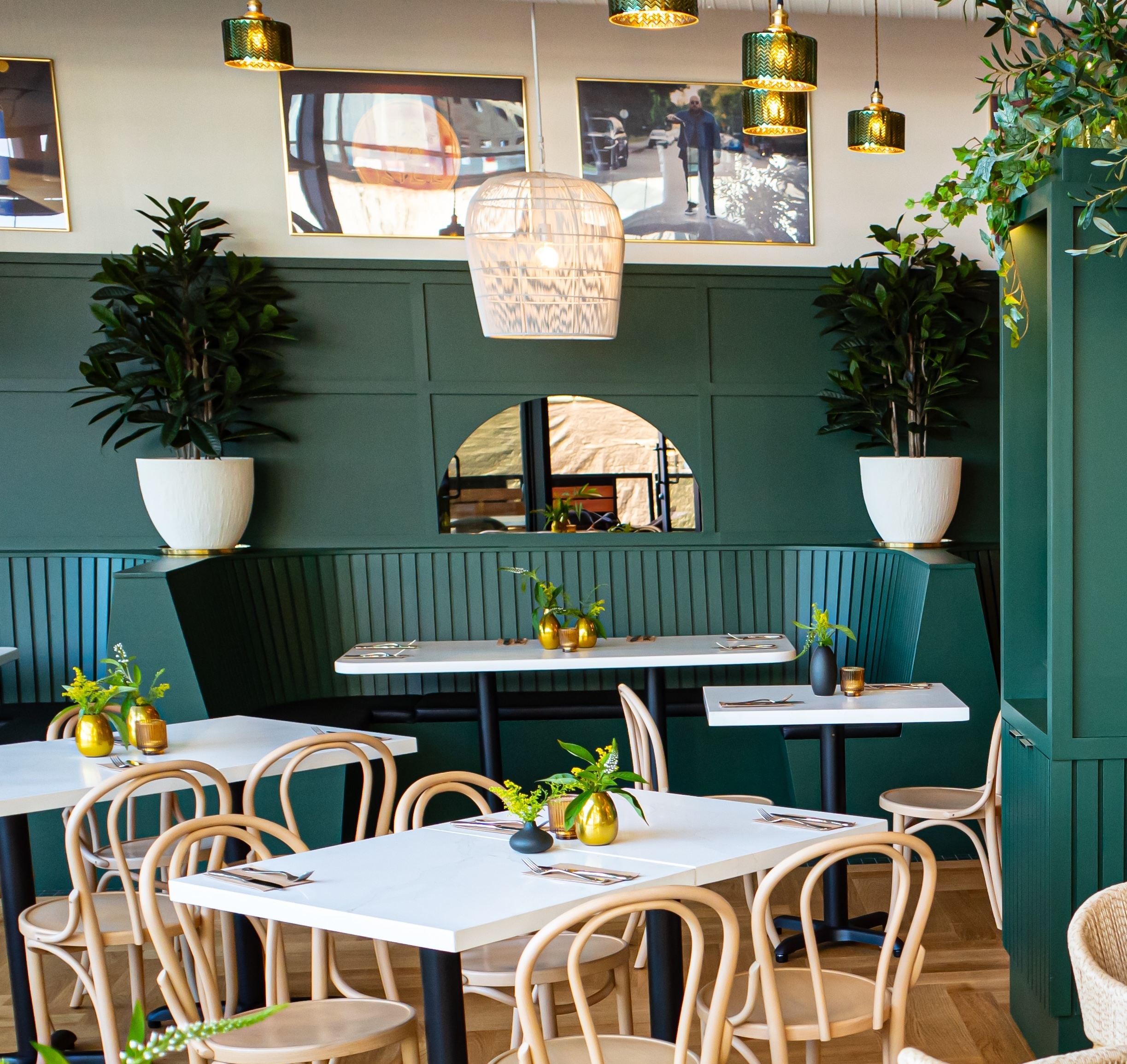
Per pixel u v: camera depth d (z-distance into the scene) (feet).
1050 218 9.07
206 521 17.37
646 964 12.25
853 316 18.69
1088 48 8.80
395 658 15.67
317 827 15.15
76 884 9.29
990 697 15.89
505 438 19.44
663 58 19.21
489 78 18.95
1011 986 10.80
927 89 19.75
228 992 10.80
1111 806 9.37
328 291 18.76
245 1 18.53
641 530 19.51
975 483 19.75
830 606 18.86
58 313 18.33
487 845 8.49
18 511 18.52
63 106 18.43
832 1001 7.88
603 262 14.87
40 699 18.03
